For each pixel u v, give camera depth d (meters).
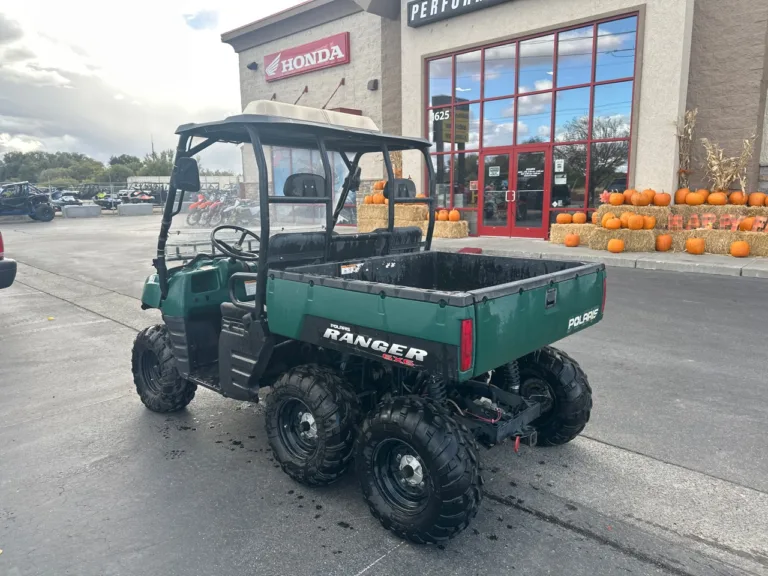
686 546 2.65
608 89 12.36
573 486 3.20
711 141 11.64
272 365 3.54
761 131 11.20
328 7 18.30
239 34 21.16
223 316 3.48
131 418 4.23
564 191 13.39
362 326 2.67
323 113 4.27
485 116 14.48
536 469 3.39
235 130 3.36
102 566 2.55
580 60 12.65
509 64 13.81
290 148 3.97
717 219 10.59
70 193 37.75
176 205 4.15
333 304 2.78
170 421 4.18
